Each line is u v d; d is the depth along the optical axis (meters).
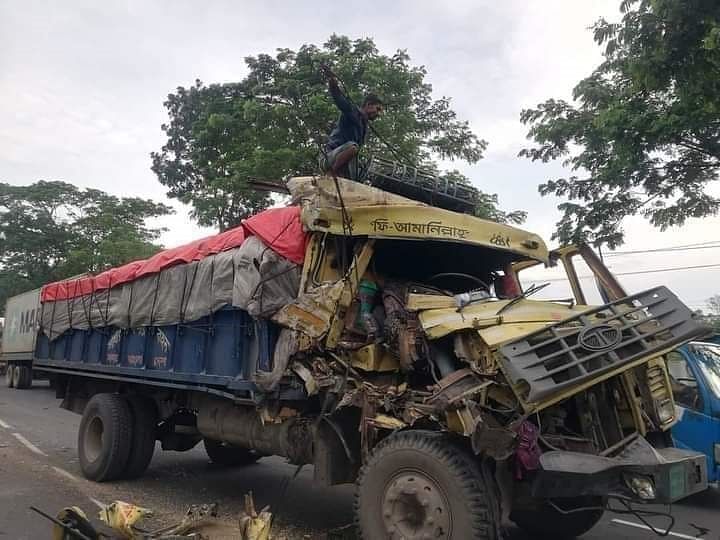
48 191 36.94
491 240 5.61
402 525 4.24
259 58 16.48
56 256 37.59
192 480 8.03
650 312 4.47
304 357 5.16
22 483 7.36
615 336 4.15
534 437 3.98
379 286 5.43
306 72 15.59
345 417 5.12
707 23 8.35
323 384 4.97
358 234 5.08
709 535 6.16
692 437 7.38
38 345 10.84
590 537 6.00
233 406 6.48
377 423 4.70
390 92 15.78
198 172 19.55
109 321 8.20
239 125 16.36
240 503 6.87
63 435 11.57
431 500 4.12
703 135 11.15
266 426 5.90
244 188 15.59
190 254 6.70
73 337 9.59
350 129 6.13
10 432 11.59
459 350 4.45
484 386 4.16
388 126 15.32
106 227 36.31
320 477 5.08
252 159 15.57
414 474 4.25
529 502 4.44
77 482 7.58
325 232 5.06
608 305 4.41
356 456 5.12
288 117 15.31
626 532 6.22
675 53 8.75
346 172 5.70
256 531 4.35
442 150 16.95
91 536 4.54
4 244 36.56
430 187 5.97
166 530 4.95
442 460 4.11
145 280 7.51
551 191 12.97
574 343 4.18
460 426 4.10
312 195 5.12
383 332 5.18
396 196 5.46
